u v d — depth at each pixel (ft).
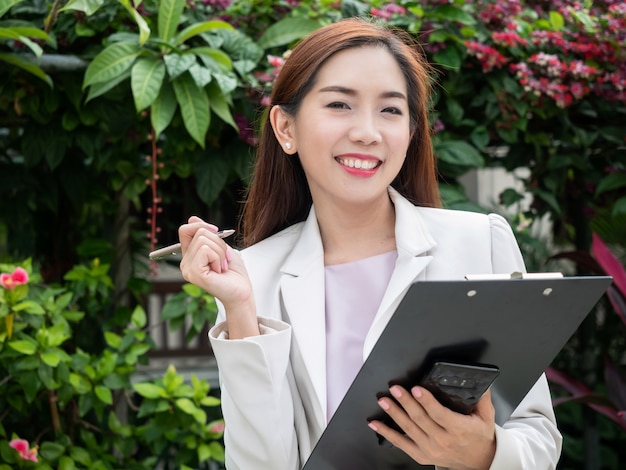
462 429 4.14
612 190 10.10
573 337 11.35
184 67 7.95
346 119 4.64
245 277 4.77
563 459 11.65
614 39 8.87
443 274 4.87
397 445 4.30
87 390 8.21
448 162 9.10
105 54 7.93
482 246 4.96
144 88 7.89
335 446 4.39
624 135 9.37
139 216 10.57
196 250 4.67
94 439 8.69
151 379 9.27
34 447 7.94
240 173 8.91
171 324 9.01
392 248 5.08
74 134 8.81
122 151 9.03
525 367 4.24
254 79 8.48
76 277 8.95
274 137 5.43
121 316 9.32
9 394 8.16
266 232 5.56
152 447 8.95
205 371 12.28
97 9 7.93
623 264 11.73
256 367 4.53
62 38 8.55
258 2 8.87
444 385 4.01
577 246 10.40
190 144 8.84
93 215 10.46
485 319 3.80
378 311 4.74
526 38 9.21
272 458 4.61
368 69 4.63
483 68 8.89
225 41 8.60
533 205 10.15
